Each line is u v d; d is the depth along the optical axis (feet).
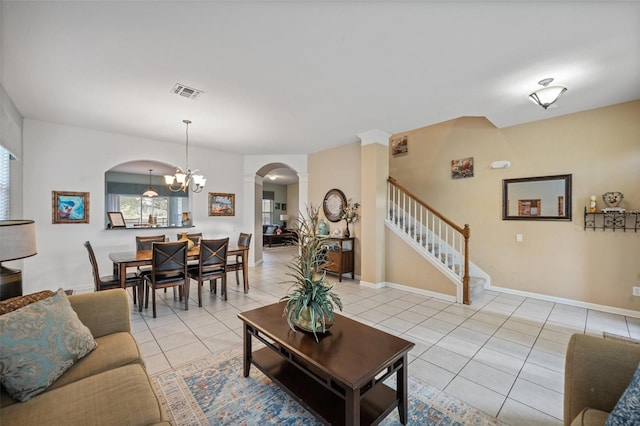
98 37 7.36
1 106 10.12
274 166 23.54
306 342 5.74
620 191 11.57
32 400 4.15
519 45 7.64
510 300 13.35
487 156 15.14
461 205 16.02
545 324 10.52
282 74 9.30
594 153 12.11
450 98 11.08
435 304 12.81
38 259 13.93
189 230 18.81
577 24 6.77
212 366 7.58
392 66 8.77
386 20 6.71
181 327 10.16
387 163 16.51
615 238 11.71
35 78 9.55
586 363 4.24
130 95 10.91
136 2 6.10
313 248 6.55
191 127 14.88
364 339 5.88
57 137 14.33
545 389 6.68
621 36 7.18
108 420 3.83
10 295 6.14
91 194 15.30
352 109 12.24
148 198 34.42
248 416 5.75
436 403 6.17
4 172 11.41
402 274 15.39
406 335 9.57
